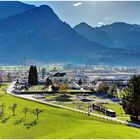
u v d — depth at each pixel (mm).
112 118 134375
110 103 187875
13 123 111000
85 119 123625
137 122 126750
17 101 169750
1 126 106250
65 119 118875
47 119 118125
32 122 113188
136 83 131625
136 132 83625
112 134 76188
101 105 170000
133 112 130750
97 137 74062
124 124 119500
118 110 159875
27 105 154875
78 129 94375
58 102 181000
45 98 196125
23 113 129500
